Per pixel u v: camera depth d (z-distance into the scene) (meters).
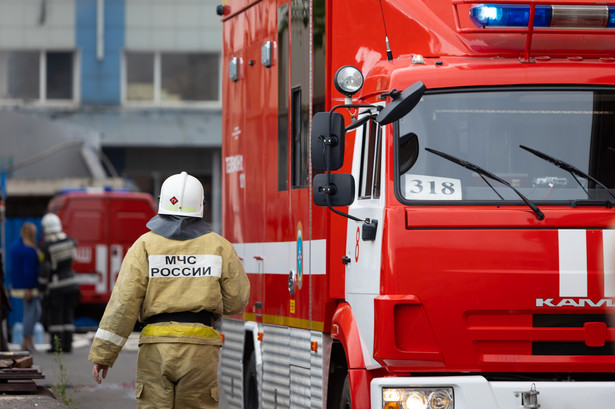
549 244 11.58
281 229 15.55
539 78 11.95
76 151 54.25
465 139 11.85
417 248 11.54
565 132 11.90
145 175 66.38
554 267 11.57
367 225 12.00
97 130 65.38
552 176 11.80
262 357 16.42
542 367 11.55
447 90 11.92
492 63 12.09
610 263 11.60
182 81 66.69
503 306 11.51
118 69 66.25
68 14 66.25
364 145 12.66
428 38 12.58
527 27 12.16
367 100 12.60
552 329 11.56
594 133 11.91
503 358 11.52
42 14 66.06
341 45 13.66
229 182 18.48
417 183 11.73
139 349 12.15
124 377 26.36
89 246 41.47
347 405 12.83
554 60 12.27
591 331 11.59
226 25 18.81
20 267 32.94
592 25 12.17
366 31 13.27
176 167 66.62
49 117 65.56
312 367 14.02
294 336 14.87
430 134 11.84
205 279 12.10
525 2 12.11
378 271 11.74
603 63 12.09
